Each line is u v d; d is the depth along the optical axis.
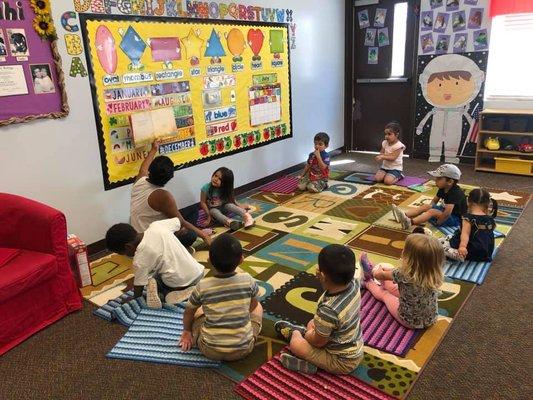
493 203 2.56
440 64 4.70
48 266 2.06
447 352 1.81
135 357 1.85
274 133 4.34
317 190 3.98
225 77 3.67
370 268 2.27
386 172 4.23
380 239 2.93
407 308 1.92
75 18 2.62
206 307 1.73
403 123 5.17
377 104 5.31
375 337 1.91
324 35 4.82
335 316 1.59
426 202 3.59
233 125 3.84
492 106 4.52
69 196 2.76
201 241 3.02
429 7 4.61
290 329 1.86
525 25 4.21
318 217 3.38
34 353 1.92
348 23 5.14
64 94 2.62
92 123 2.81
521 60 4.31
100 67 2.79
